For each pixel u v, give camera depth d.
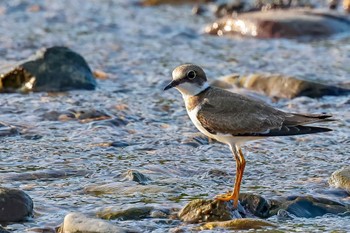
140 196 11.45
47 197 11.41
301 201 11.22
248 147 14.12
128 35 23.61
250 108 11.04
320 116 10.98
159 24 25.00
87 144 14.15
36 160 13.16
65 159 13.24
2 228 10.16
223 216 10.58
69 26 24.55
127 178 12.23
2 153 13.48
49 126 15.14
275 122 10.94
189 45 22.64
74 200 11.28
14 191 10.69
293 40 23.00
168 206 10.98
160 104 16.98
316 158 13.56
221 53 21.69
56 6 27.12
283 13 24.20
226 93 11.29
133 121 15.73
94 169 12.76
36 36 23.12
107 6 27.55
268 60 20.84
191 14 26.56
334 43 22.64
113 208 10.86
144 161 13.27
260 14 24.11
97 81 18.73
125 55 21.34
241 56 21.31
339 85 18.23
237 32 23.73
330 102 17.12
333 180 12.09
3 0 27.41
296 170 12.90
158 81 18.88
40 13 26.08
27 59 17.98
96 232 9.97
